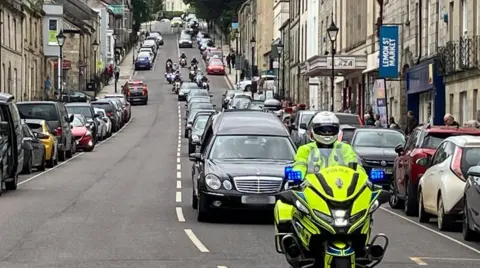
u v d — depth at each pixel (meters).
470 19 76.88
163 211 45.50
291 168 24.50
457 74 79.75
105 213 44.28
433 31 89.00
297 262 23.45
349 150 24.53
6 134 53.75
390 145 61.47
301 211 22.59
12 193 54.25
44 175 67.88
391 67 96.88
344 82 139.75
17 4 142.75
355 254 22.52
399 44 101.56
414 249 34.12
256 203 40.09
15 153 55.56
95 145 106.75
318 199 22.19
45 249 32.88
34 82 160.00
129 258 30.86
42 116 82.62
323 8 156.88
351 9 134.75
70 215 43.31
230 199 40.22
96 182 62.09
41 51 166.50
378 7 114.75
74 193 54.38
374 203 22.62
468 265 30.30
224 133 44.56
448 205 39.03
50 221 41.00
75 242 34.62
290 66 199.25
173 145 106.56
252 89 175.88
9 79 138.38
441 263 30.64
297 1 191.00
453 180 39.22
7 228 38.56
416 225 42.34
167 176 67.31
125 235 36.66
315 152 24.50
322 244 22.50
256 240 35.56
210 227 39.59
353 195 22.11
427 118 91.69
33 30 159.12
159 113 172.50
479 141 40.00
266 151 43.47
